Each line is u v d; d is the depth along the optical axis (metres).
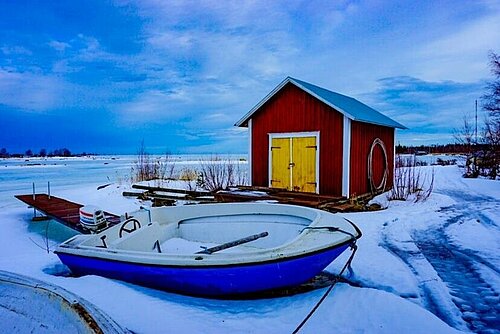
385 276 4.71
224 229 6.04
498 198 11.91
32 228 8.77
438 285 4.41
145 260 3.93
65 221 7.69
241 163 22.23
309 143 10.84
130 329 3.04
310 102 10.81
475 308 3.82
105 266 4.30
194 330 3.14
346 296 3.98
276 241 5.65
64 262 4.72
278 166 11.53
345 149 10.09
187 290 4.04
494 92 20.00
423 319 3.43
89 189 16.45
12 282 3.39
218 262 3.66
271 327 3.27
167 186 15.41
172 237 6.06
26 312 2.95
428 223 7.98
